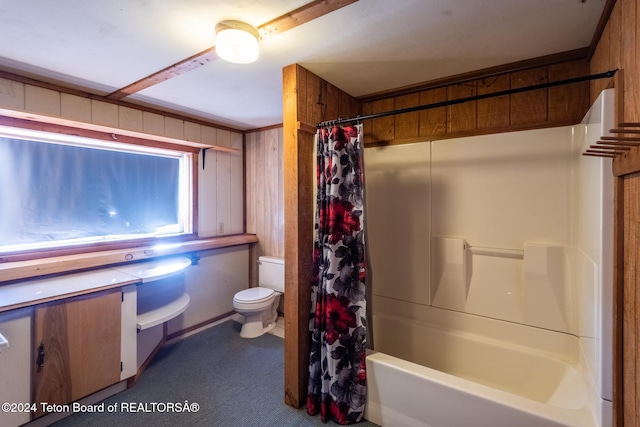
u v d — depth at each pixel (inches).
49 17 54.7
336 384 70.1
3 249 83.0
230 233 141.9
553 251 73.0
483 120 81.7
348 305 72.3
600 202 48.3
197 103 105.7
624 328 43.6
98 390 77.7
